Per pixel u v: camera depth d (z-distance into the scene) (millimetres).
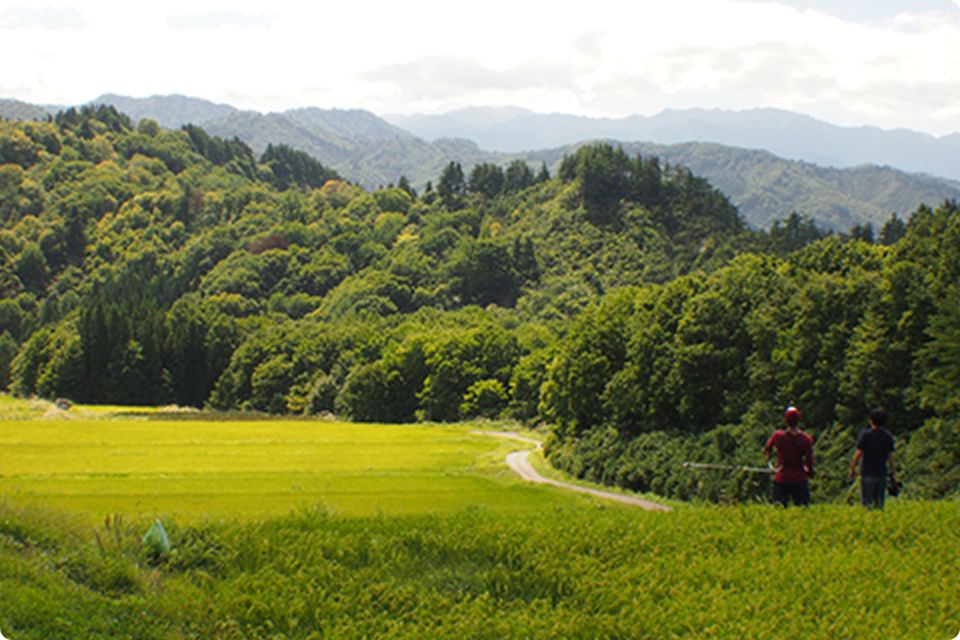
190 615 17953
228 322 196250
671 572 21203
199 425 127250
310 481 70625
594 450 86625
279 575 20203
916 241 72125
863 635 17547
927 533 23938
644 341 85188
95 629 16375
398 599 19375
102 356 183000
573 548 22766
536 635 17766
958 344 57031
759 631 17625
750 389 76438
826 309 69625
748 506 27719
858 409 64375
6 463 78375
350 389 151500
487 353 149125
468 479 75000
